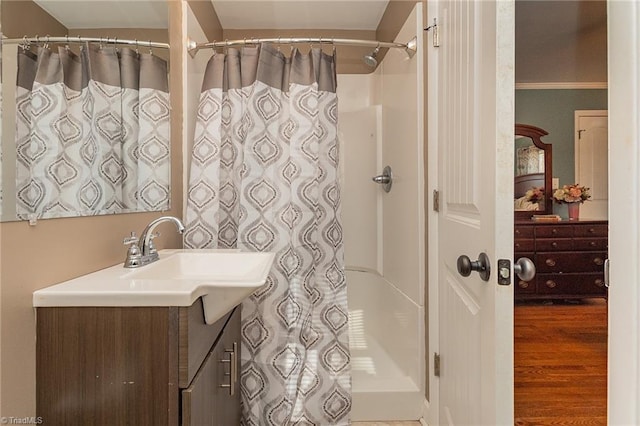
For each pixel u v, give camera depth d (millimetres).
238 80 1942
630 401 515
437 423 1714
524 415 1936
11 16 828
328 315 2021
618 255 533
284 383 1824
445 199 1567
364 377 2098
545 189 4102
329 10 2619
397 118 2273
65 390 863
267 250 1869
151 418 857
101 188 1181
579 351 2709
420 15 1870
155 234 1416
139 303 858
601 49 3242
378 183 2654
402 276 2180
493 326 1014
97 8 1165
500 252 985
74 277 1030
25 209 854
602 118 4148
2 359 790
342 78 2939
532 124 4160
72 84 1045
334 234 2086
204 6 2307
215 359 1104
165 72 1654
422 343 1905
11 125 828
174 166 1771
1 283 788
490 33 1032
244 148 1888
